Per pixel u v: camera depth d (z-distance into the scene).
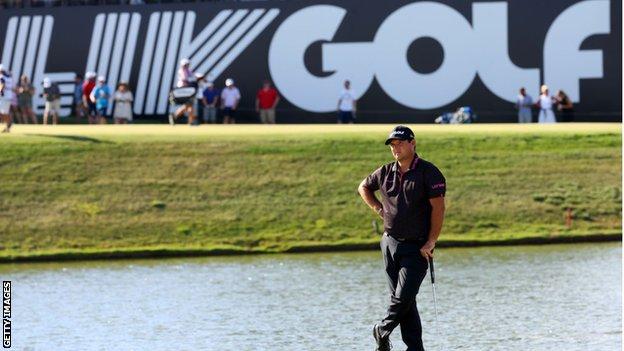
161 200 86.06
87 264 72.38
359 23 135.50
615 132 101.62
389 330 37.50
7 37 142.75
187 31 138.25
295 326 46.38
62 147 96.44
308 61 136.38
